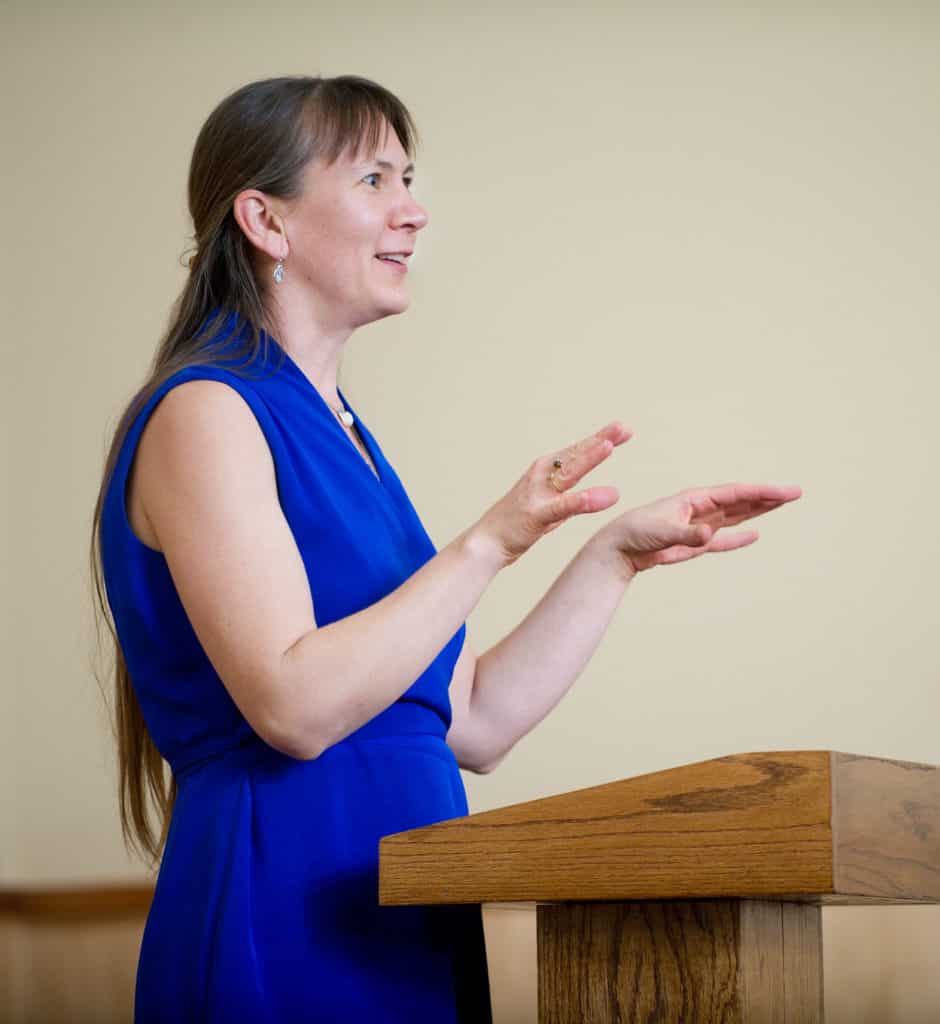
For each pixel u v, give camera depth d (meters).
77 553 14.20
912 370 14.55
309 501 4.49
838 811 3.08
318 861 4.25
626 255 14.75
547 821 3.51
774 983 3.53
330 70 14.91
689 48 14.99
